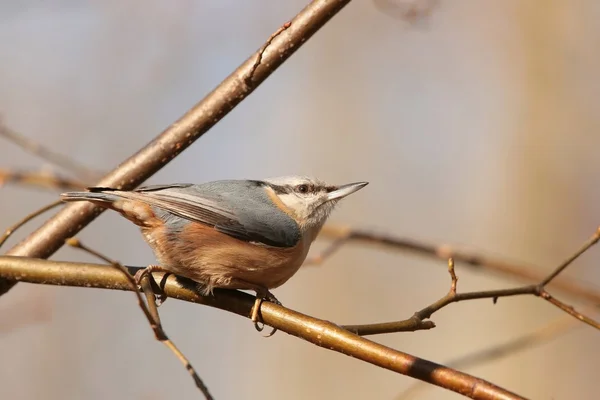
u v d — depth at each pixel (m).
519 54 15.22
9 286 6.86
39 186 9.27
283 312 6.21
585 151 14.63
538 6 15.05
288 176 8.30
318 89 15.84
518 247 14.59
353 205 15.20
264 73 7.05
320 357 14.76
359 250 15.52
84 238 12.84
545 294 6.31
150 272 6.84
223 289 6.75
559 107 14.80
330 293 15.32
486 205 15.08
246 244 7.02
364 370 14.70
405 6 9.90
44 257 7.19
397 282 15.34
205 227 6.92
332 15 6.96
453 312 14.95
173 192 7.06
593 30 14.84
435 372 5.45
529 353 13.90
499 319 14.43
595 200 14.48
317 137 15.68
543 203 14.63
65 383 11.98
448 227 14.88
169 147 7.18
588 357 13.68
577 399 13.48
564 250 14.37
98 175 9.30
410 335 15.07
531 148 14.88
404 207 15.32
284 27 6.48
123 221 13.08
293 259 7.34
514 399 5.24
